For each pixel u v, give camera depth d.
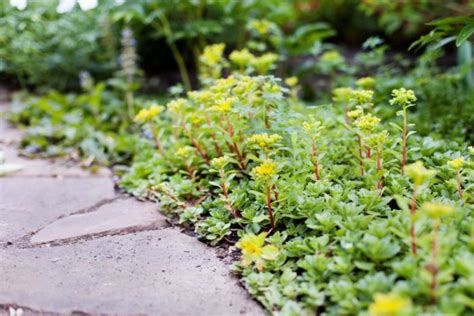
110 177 2.34
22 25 3.58
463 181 1.57
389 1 3.64
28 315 1.17
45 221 1.76
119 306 1.21
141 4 3.59
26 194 2.05
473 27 1.71
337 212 1.44
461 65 2.92
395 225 1.29
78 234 1.63
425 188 1.51
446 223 1.28
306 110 2.29
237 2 3.62
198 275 1.36
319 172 1.65
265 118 1.90
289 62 3.94
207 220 1.59
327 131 2.04
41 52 3.80
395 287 1.06
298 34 3.38
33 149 2.73
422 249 1.19
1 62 3.69
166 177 2.00
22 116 3.35
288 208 1.49
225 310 1.20
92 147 2.71
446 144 1.90
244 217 1.58
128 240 1.59
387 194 1.60
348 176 1.72
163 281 1.33
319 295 1.15
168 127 2.39
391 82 2.70
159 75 4.33
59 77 3.90
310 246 1.34
